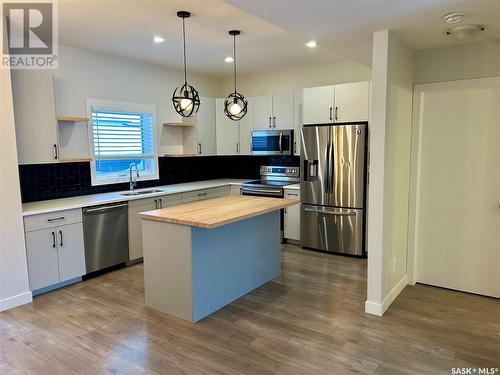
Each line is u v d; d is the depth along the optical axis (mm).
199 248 3057
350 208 4730
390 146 3143
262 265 3879
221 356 2555
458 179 3580
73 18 3334
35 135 3746
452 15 2598
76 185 4520
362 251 4730
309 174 5023
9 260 3330
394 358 2504
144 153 5305
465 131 3500
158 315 3197
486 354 2547
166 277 3182
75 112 4402
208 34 3871
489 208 3457
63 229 3783
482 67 3314
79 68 4414
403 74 3361
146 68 5227
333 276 4121
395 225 3426
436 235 3750
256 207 3479
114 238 4316
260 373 2359
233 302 3461
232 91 6477
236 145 6070
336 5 2414
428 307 3309
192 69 5684
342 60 5152
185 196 5184
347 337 2791
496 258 3467
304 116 5090
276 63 5312
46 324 3039
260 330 2918
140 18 3357
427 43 3342
